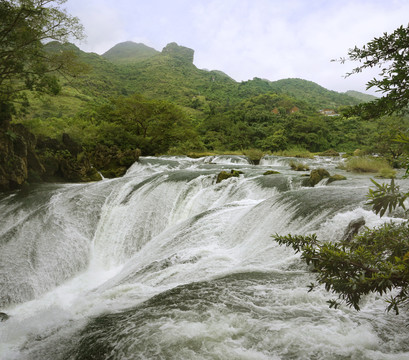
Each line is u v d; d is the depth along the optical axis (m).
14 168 15.31
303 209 7.29
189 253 7.31
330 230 6.15
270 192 11.25
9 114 16.38
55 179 18.55
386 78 2.18
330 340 2.82
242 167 20.33
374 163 16.64
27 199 13.37
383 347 2.68
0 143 14.97
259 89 163.50
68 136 20.12
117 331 3.45
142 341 3.09
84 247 10.68
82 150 20.59
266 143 51.28
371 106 2.35
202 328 3.21
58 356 3.32
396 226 2.25
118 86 140.38
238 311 3.55
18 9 17.75
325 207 7.12
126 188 13.19
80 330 3.80
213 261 6.58
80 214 11.77
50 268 9.48
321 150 56.06
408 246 2.05
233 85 173.38
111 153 23.75
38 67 19.48
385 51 2.23
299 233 6.59
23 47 19.06
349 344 2.74
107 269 10.16
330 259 1.86
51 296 8.56
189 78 187.88
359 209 6.31
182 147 34.81
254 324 3.21
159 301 4.21
